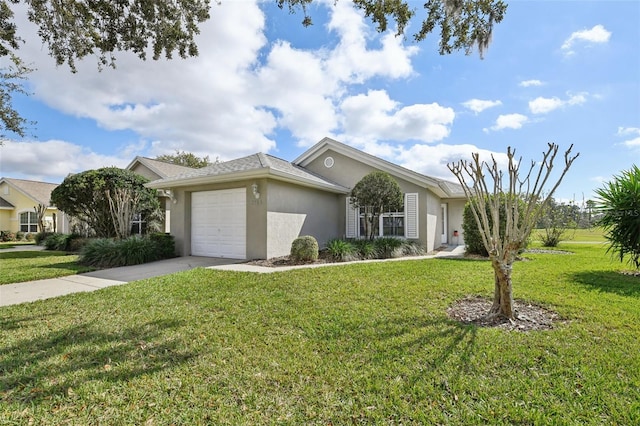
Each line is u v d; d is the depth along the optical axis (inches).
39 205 892.0
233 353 137.6
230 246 442.3
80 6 254.2
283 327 166.4
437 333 152.7
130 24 267.6
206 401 104.0
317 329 162.4
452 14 228.7
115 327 169.8
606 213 313.6
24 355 136.9
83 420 95.4
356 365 125.1
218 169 460.4
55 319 184.4
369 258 434.6
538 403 98.6
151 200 636.7
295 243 392.8
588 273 293.9
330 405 101.0
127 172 624.7
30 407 101.6
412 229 523.8
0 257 502.6
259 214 409.4
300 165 618.2
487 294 222.2
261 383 114.1
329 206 557.6
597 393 102.5
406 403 100.7
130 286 263.1
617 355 126.6
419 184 513.7
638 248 297.4
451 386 108.7
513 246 174.1
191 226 484.1
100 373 121.4
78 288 268.5
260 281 270.2
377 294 224.7
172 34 273.6
